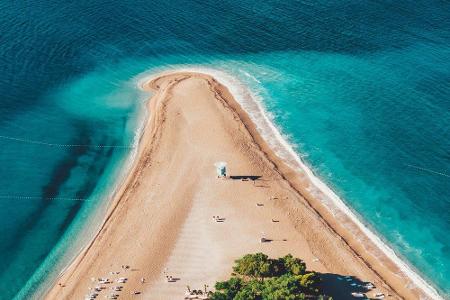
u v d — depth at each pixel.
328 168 91.62
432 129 98.00
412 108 102.69
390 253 77.19
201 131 97.06
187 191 84.88
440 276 74.56
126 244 76.81
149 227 79.19
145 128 100.25
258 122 100.88
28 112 103.44
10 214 83.75
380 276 72.94
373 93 106.88
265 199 83.50
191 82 110.06
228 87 109.81
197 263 73.31
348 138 97.44
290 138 97.62
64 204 85.50
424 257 77.25
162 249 75.62
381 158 93.25
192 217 80.38
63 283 72.38
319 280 69.44
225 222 79.38
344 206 84.44
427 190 87.44
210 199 83.31
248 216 80.44
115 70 114.81
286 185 86.88
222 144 94.31
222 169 86.44
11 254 77.81
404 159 92.88
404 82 108.94
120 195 85.81
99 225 81.50
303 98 106.81
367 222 82.25
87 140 97.81
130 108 105.38
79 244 78.81
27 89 108.62
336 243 76.88
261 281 68.88
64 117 102.81
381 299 68.88
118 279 71.50
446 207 84.81
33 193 87.38
